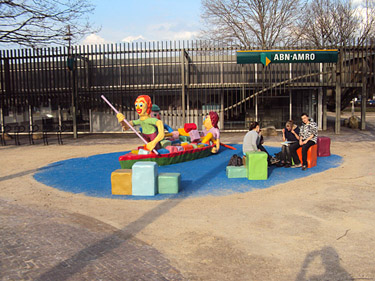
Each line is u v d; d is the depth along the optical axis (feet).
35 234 16.33
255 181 26.76
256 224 17.26
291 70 66.44
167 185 23.86
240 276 12.00
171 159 34.01
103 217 18.92
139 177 23.44
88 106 70.03
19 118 72.18
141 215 19.17
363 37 93.15
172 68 68.03
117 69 69.15
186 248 14.51
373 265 12.55
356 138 53.01
